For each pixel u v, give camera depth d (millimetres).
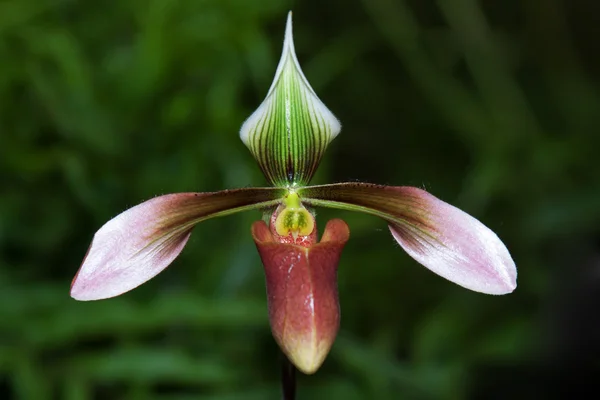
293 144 322
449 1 607
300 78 319
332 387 445
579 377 373
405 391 449
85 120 477
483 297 516
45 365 421
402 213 325
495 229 581
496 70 622
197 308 426
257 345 465
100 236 310
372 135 725
